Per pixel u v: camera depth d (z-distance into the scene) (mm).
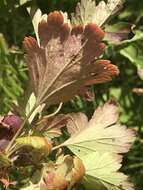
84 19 245
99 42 222
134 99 479
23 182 264
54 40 226
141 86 485
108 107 253
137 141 462
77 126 251
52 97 233
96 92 456
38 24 227
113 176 239
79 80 229
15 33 406
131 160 459
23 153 225
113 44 417
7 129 231
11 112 246
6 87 388
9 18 397
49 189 220
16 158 226
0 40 392
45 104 244
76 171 220
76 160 222
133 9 499
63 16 224
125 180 240
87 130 249
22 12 395
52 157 292
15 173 266
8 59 392
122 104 476
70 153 313
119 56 465
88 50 223
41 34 227
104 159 241
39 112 243
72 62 226
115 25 280
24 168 236
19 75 396
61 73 228
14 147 224
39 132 241
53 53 227
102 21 245
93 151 246
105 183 240
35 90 235
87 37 222
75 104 418
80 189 367
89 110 426
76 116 250
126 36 280
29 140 217
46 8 433
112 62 465
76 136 249
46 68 230
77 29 223
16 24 402
